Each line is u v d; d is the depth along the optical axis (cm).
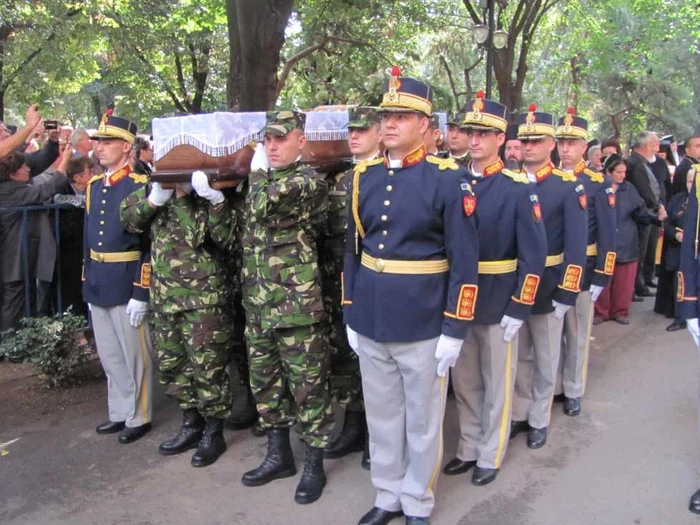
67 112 2411
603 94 2170
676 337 636
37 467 380
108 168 414
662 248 702
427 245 300
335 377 389
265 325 340
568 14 1856
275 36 650
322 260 381
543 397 412
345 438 396
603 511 337
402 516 330
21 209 498
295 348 343
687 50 2048
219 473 374
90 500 347
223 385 386
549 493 355
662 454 396
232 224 371
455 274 296
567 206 398
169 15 1581
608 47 1888
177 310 369
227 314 387
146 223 378
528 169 420
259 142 352
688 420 443
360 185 313
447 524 327
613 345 616
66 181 530
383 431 321
